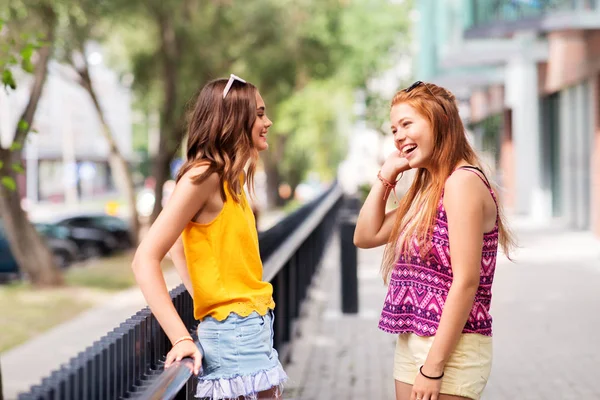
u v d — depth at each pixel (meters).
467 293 3.10
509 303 11.60
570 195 22.73
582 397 6.93
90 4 19.39
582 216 21.34
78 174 59.72
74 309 15.91
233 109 3.09
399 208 3.49
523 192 25.02
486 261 3.22
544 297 12.04
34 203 65.25
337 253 20.91
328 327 10.44
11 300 17.25
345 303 11.23
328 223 23.17
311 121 48.47
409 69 48.03
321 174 61.62
